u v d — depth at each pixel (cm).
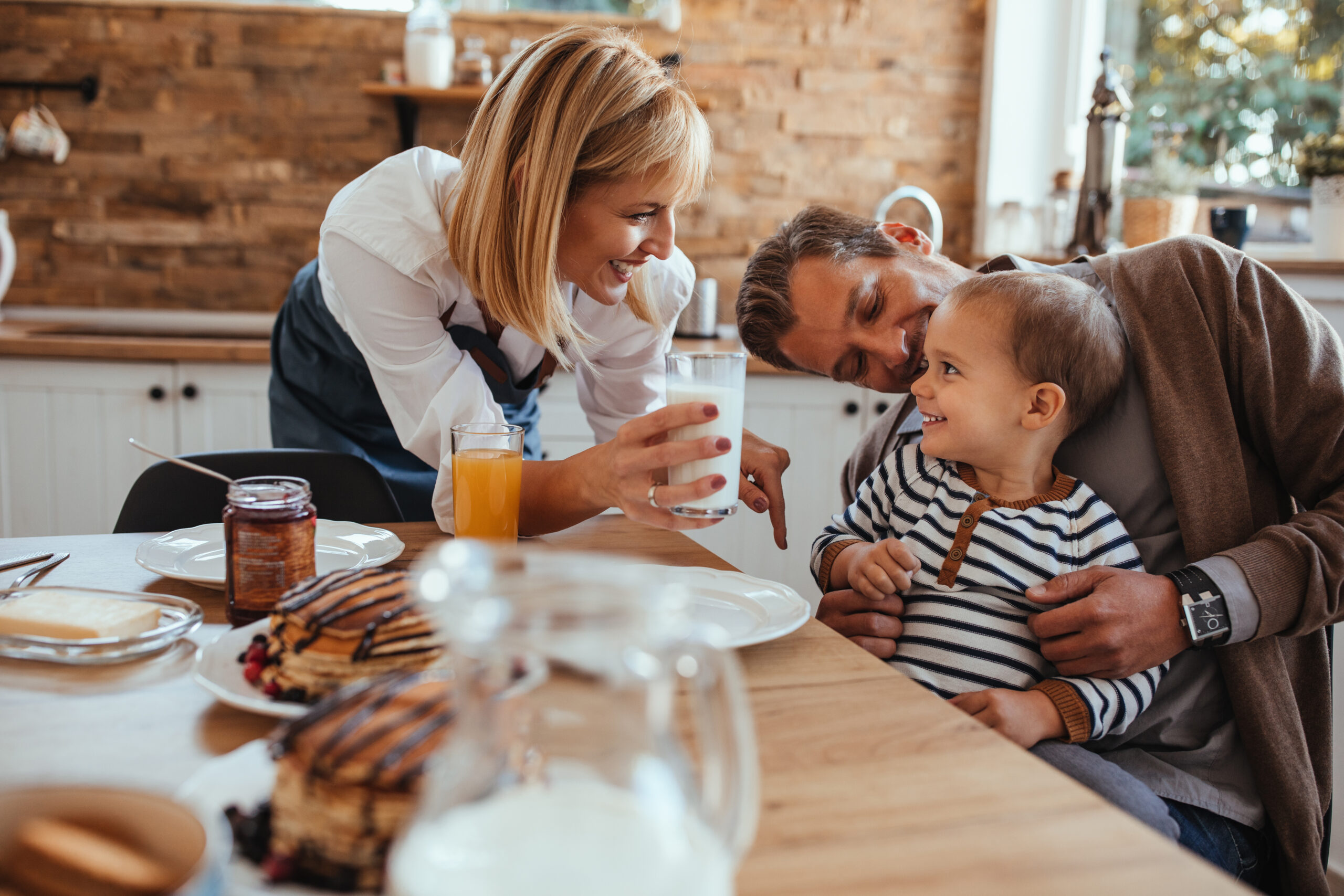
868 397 265
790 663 77
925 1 303
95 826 39
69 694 67
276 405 174
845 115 306
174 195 297
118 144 294
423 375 131
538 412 179
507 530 107
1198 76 266
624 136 117
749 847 50
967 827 52
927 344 116
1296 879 100
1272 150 248
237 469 135
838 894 46
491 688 38
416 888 35
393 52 294
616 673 37
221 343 250
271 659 68
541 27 298
